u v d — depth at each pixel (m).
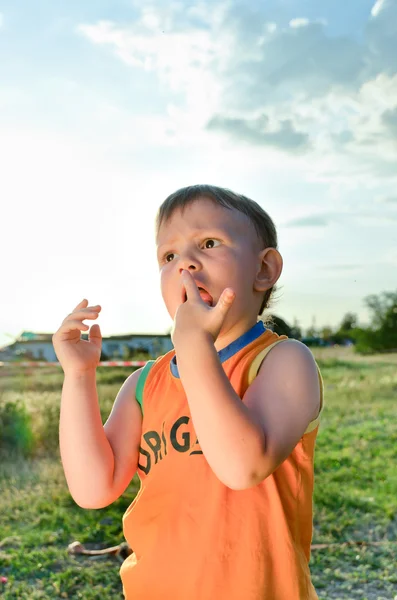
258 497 1.26
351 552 3.68
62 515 4.39
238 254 1.38
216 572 1.21
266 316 1.69
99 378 8.13
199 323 1.19
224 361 1.39
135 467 1.51
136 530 1.35
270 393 1.27
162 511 1.31
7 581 3.38
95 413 1.49
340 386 9.38
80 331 1.55
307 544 1.33
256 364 1.34
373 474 5.25
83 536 3.99
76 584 3.33
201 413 1.15
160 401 1.44
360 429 7.02
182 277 1.26
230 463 1.14
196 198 1.43
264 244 1.47
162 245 1.43
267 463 1.17
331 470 5.43
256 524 1.24
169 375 1.46
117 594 3.19
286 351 1.33
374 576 3.39
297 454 1.31
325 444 6.40
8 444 6.12
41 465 5.69
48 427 6.39
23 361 8.24
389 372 10.02
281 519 1.25
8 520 4.37
